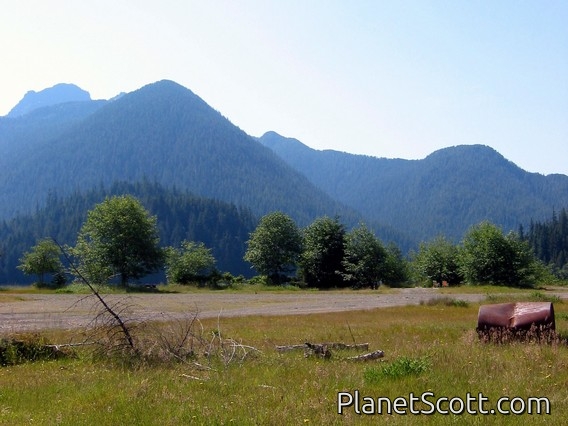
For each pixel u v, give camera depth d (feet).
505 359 36.73
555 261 525.75
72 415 24.82
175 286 191.83
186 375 33.88
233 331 61.21
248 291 177.78
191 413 24.56
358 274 217.36
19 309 90.27
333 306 109.09
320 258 225.76
